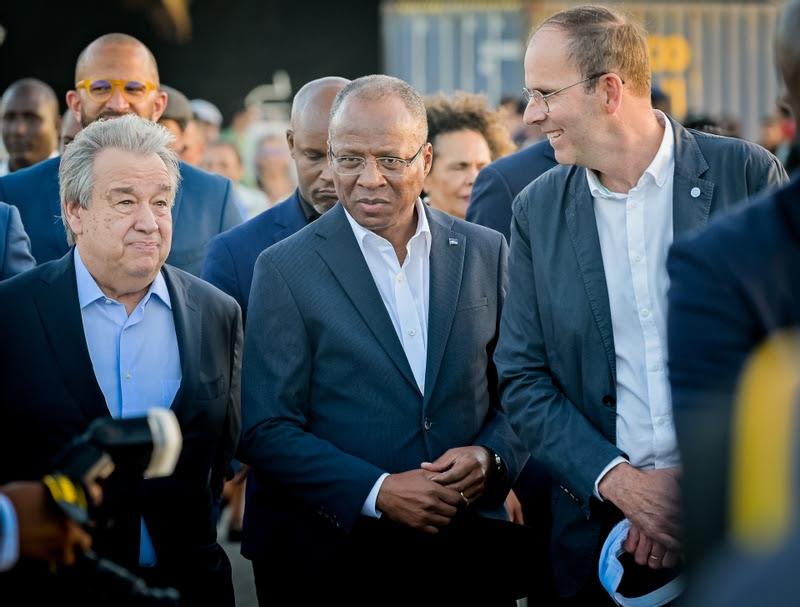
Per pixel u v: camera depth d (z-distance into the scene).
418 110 3.35
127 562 2.99
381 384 3.34
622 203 3.18
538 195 3.31
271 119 12.55
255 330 3.38
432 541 3.32
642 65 3.13
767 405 1.14
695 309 1.89
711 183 3.16
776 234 1.91
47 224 4.38
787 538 1.06
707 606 1.06
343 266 3.38
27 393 2.99
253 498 3.54
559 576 3.34
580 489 3.12
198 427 3.16
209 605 3.21
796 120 1.98
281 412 3.32
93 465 2.35
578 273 3.21
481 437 3.46
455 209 4.90
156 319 3.17
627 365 3.18
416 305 3.43
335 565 3.34
